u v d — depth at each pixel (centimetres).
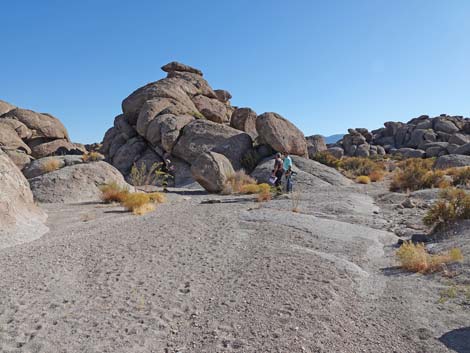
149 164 2934
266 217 1043
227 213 1147
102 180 1753
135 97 3541
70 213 1245
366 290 533
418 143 6331
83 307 470
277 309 459
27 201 1103
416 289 531
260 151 2748
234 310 461
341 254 718
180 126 2995
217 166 1975
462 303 472
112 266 628
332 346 377
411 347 376
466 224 833
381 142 7119
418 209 1236
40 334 401
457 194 980
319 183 2112
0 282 554
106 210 1311
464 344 376
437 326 417
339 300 491
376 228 986
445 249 701
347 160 3256
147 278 573
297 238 819
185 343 389
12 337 394
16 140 3225
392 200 1443
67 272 599
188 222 1002
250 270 605
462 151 4331
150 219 1073
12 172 1086
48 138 3681
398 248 774
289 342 383
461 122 6694
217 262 653
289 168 1817
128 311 460
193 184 2422
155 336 403
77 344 383
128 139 3359
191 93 3934
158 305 478
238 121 3606
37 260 664
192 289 530
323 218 1077
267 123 2734
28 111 3628
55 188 1612
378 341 387
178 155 2891
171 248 739
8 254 720
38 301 486
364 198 1519
